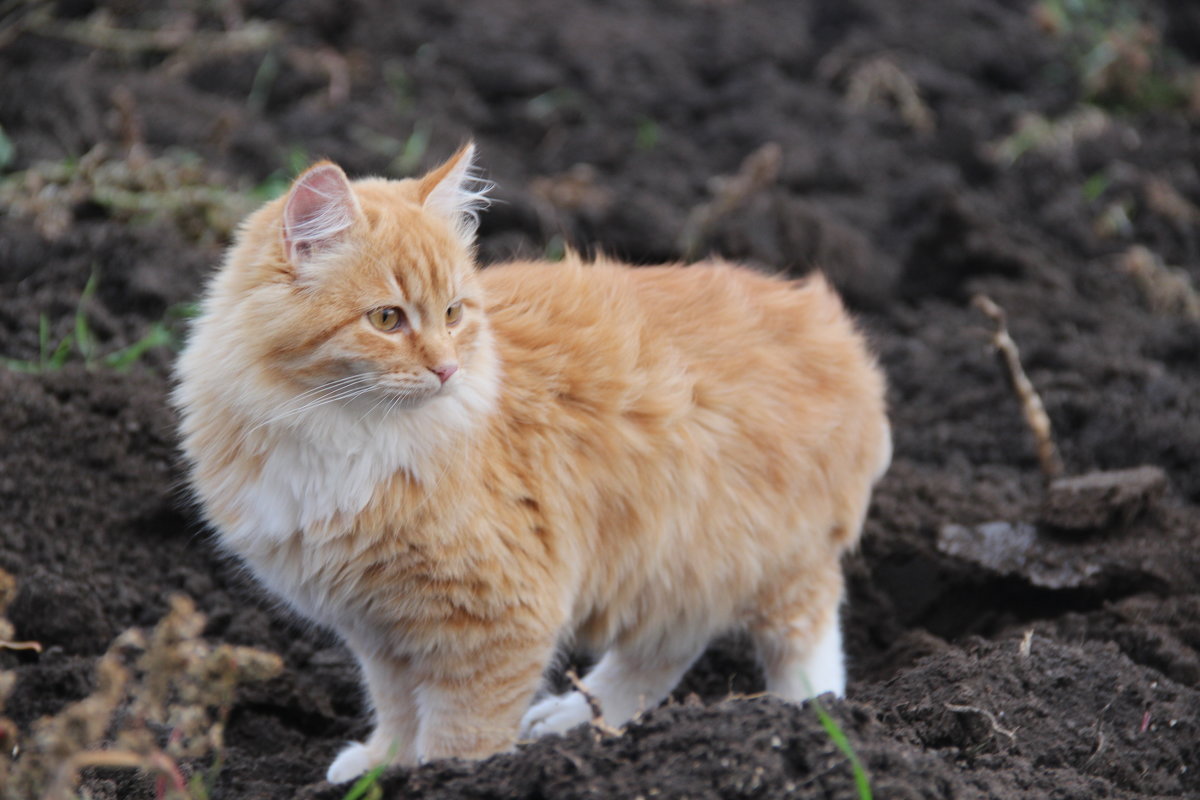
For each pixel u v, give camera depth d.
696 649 9.13
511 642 7.65
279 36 17.80
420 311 7.44
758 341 8.77
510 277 8.55
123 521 10.16
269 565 7.76
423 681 7.95
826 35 20.17
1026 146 17.44
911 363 13.77
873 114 18.06
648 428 8.17
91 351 11.57
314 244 7.31
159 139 15.13
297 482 7.45
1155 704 8.25
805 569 8.95
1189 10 21.31
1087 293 15.03
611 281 8.66
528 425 7.84
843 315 9.59
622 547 8.27
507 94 17.73
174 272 12.64
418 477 7.35
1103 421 12.75
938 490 11.61
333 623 8.08
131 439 10.55
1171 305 14.84
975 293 14.70
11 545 9.79
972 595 10.46
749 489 8.52
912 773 6.57
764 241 14.62
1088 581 10.00
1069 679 8.30
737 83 18.47
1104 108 19.02
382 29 18.30
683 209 15.77
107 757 5.66
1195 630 9.45
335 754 8.67
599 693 9.29
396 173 15.45
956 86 18.73
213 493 7.74
